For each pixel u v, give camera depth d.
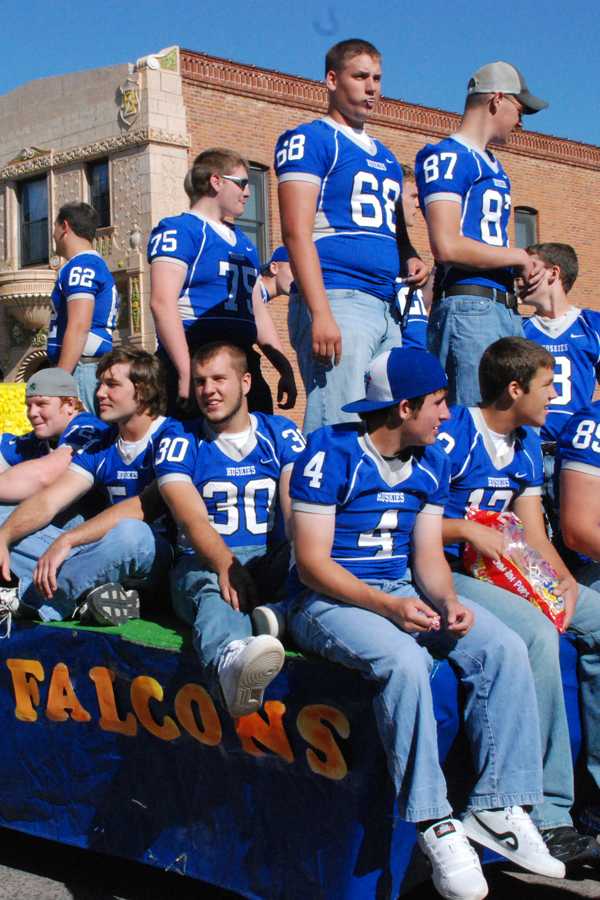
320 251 5.43
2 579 5.38
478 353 5.57
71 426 5.78
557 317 6.43
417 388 4.11
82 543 5.07
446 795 3.98
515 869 4.99
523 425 4.89
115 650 4.71
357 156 5.43
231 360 4.74
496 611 4.44
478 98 5.61
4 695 5.18
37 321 27.34
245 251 6.21
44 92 26.73
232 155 6.13
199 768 4.47
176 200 24.86
